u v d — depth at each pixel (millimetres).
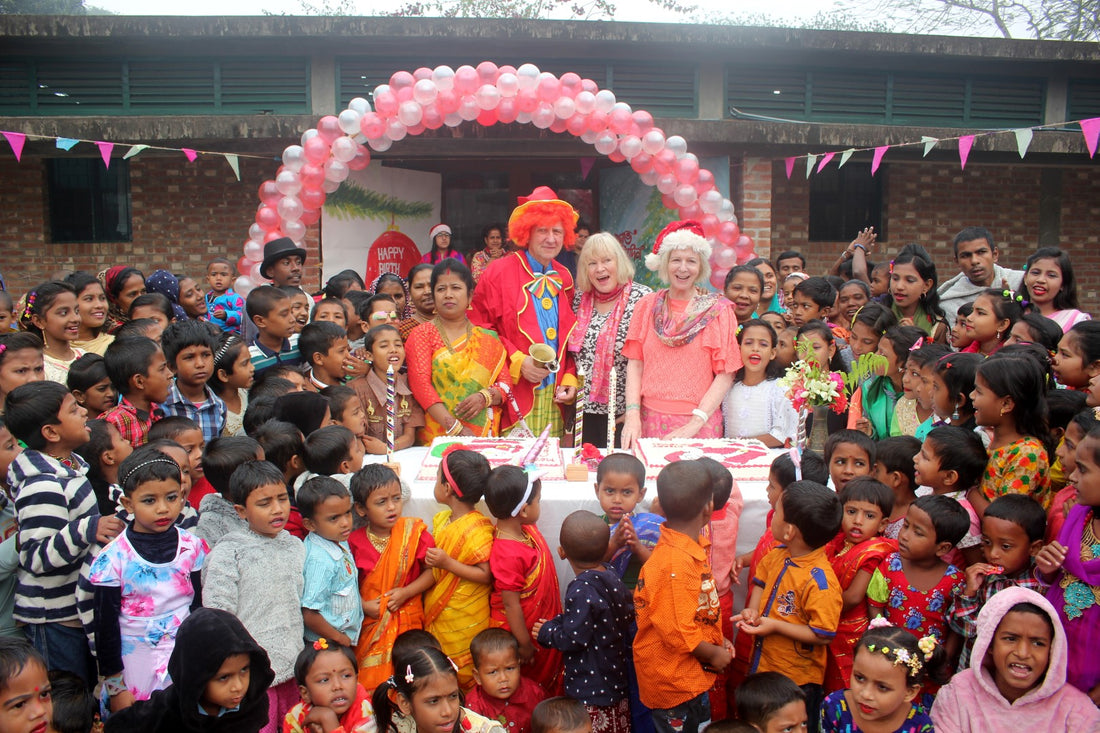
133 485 2977
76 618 3180
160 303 5164
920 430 3898
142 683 2963
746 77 9172
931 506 2938
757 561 3332
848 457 3447
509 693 3033
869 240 7648
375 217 9445
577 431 4508
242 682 2424
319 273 8797
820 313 5656
